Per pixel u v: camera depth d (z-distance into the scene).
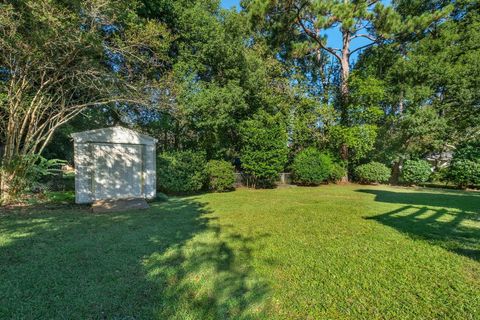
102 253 3.36
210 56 10.62
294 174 12.95
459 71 12.27
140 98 7.77
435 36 13.43
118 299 2.32
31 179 7.00
